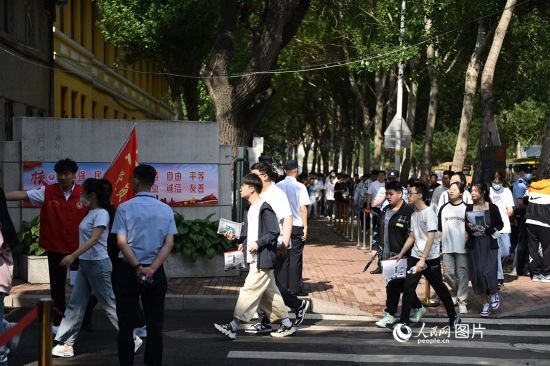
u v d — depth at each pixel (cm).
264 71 1905
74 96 2700
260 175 962
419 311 1043
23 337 930
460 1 2356
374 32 3156
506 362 821
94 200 841
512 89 3142
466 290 1130
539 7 2411
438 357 842
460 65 3372
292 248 1144
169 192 1411
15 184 1365
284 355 843
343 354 852
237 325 930
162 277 715
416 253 972
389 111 3725
